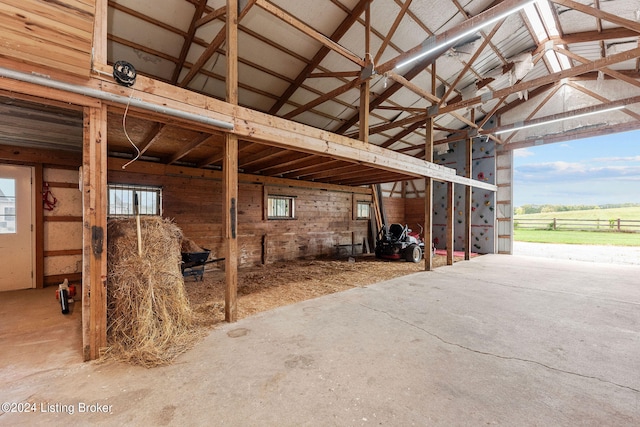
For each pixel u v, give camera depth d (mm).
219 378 1936
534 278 5246
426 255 6027
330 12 4566
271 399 1715
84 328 2148
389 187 10898
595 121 7492
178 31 4152
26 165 4344
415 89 5477
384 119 7727
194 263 4609
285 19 3582
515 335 2689
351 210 9016
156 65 4617
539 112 8453
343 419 1549
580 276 5445
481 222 9438
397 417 1565
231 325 2908
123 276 2395
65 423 1497
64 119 3352
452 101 7816
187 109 2529
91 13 1517
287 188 7336
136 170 5004
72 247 4727
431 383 1894
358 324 2939
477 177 9586
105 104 2168
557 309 3461
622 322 3037
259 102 6027
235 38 2990
